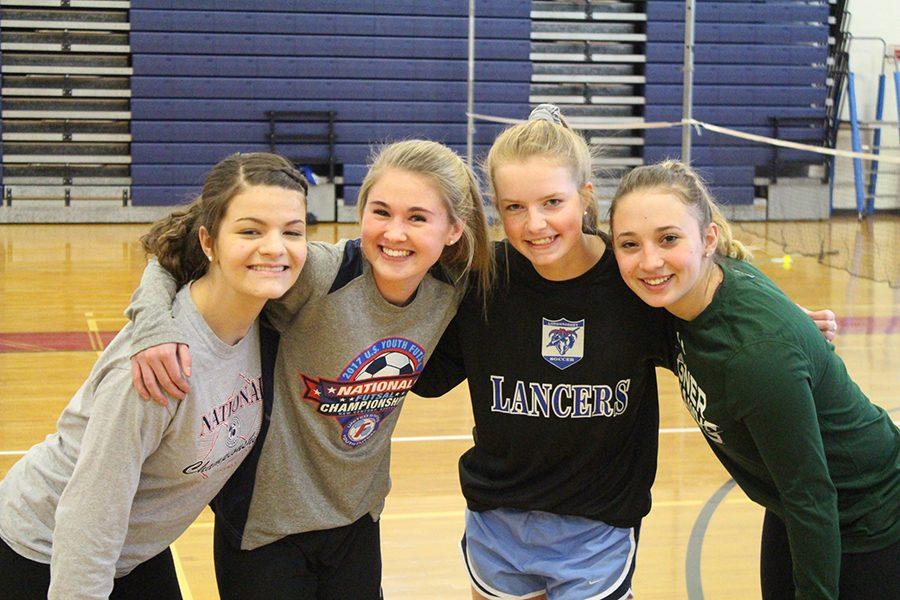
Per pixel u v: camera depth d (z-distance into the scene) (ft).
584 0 39.40
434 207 6.48
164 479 6.08
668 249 6.40
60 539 5.58
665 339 7.18
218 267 5.94
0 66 37.40
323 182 38.88
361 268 6.63
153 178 38.52
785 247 33.76
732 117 39.83
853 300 25.89
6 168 37.99
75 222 38.42
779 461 6.28
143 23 37.60
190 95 38.24
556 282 7.02
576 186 6.80
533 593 7.71
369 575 7.32
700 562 10.82
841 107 41.27
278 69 38.42
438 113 39.32
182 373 5.66
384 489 7.31
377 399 6.87
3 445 14.24
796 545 6.36
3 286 26.27
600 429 7.20
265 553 6.87
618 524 7.41
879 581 6.81
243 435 6.32
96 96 37.99
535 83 39.68
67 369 18.61
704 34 39.47
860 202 39.88
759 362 6.14
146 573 6.80
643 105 39.96
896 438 7.03
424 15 38.78
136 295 6.01
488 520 7.70
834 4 40.04
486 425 7.45
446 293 7.04
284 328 6.64
